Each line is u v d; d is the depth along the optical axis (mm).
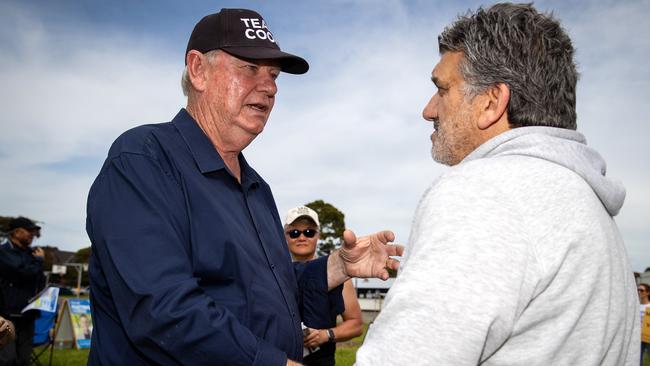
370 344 1073
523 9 1325
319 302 2146
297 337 1874
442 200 1116
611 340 1111
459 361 964
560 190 1104
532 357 1023
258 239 1920
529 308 1037
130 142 1694
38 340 7531
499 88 1274
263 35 2018
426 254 1062
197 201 1691
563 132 1247
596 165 1245
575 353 1054
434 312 996
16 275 5789
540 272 1027
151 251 1491
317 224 4531
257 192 2141
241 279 1680
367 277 2111
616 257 1167
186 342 1407
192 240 1643
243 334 1479
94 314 1697
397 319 1034
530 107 1247
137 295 1432
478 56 1288
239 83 1974
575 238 1066
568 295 1048
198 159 1809
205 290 1644
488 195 1081
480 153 1248
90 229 1666
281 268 1998
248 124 1997
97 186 1622
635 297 1254
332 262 2168
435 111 1457
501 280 998
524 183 1101
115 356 1599
